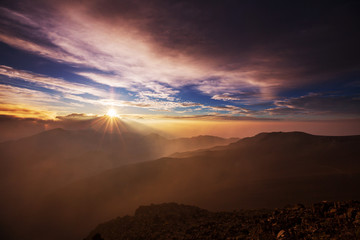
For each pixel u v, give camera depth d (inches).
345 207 429.7
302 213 478.3
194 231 618.5
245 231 512.4
